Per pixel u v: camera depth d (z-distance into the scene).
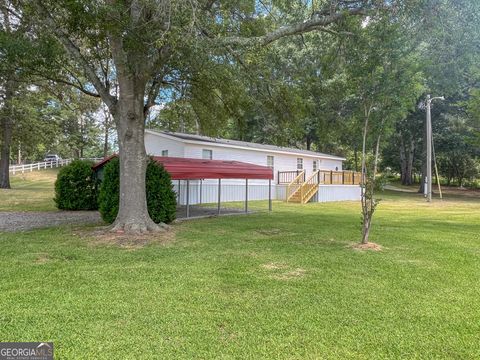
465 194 31.86
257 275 5.08
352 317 3.63
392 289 4.57
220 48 6.78
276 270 5.36
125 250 6.64
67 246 6.92
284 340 3.11
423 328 3.41
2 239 7.56
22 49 7.73
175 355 2.82
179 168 10.91
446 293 4.44
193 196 17.78
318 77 11.27
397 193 30.95
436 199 25.44
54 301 3.95
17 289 4.34
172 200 10.27
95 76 8.59
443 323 3.53
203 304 3.92
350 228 9.77
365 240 7.46
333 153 35.12
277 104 10.62
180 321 3.46
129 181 8.53
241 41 7.16
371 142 14.03
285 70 10.69
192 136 19.16
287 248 6.97
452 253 6.74
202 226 9.84
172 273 5.13
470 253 6.78
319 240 7.89
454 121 28.39
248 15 8.95
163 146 18.44
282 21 9.71
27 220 11.06
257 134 27.06
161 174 10.16
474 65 8.63
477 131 19.38
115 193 9.83
